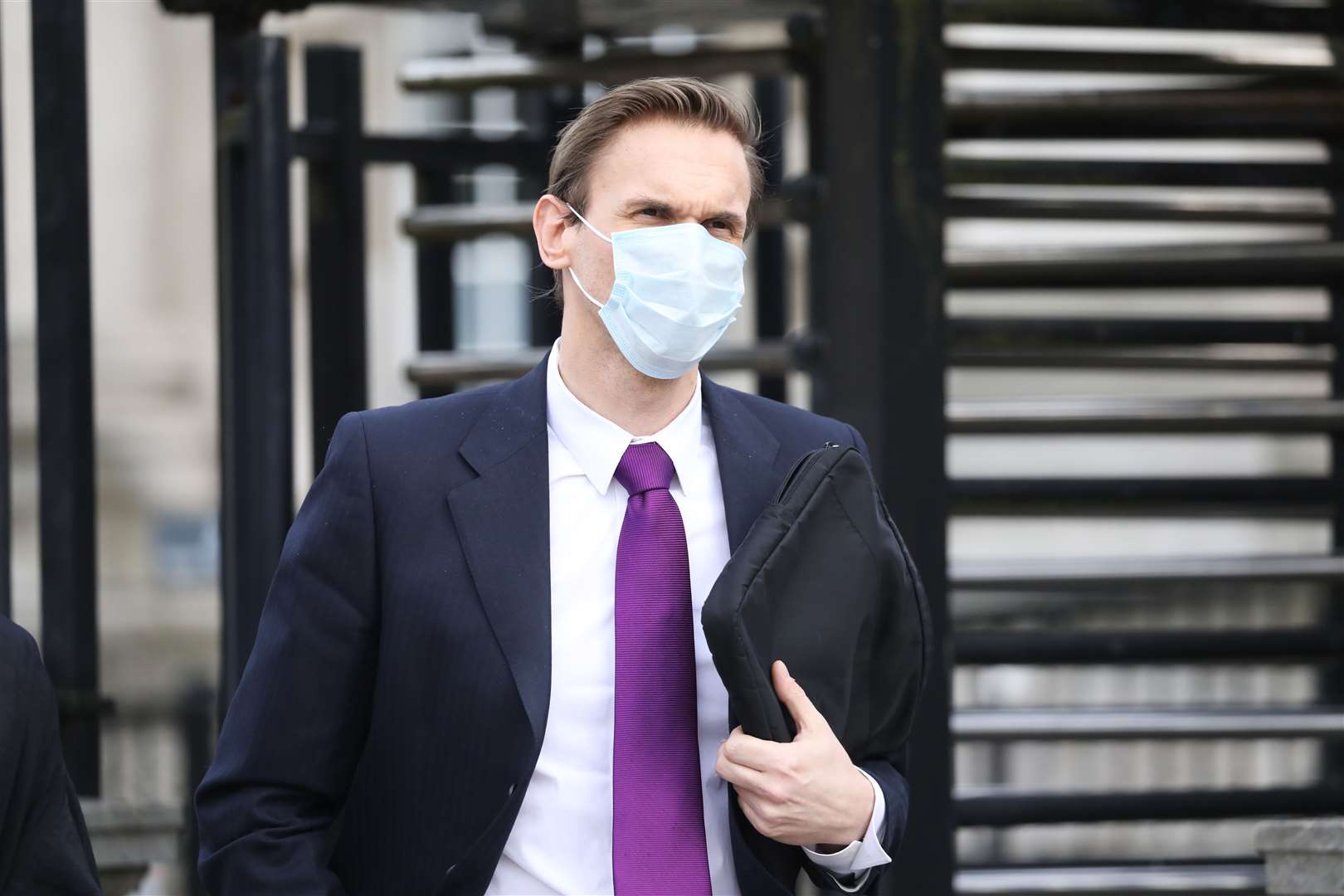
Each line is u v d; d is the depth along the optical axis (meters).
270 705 6.82
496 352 16.66
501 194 25.09
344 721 6.92
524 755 6.54
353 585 6.89
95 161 56.16
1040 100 15.45
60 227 14.47
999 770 24.44
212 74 15.25
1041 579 14.95
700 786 6.69
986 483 15.25
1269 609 23.78
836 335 13.41
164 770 20.66
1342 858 11.65
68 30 14.39
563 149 7.06
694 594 6.90
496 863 6.55
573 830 6.61
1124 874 14.64
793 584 6.60
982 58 15.59
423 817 6.71
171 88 57.00
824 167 13.80
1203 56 15.71
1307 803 15.08
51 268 14.49
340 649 6.87
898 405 13.08
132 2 56.44
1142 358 16.80
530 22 15.82
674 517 6.92
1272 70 15.71
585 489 7.03
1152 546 32.16
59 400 14.57
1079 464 32.75
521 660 6.61
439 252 18.16
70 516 14.61
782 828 6.34
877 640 6.92
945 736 13.10
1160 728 14.56
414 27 41.16
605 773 6.68
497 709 6.59
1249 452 30.83
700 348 6.83
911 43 13.11
